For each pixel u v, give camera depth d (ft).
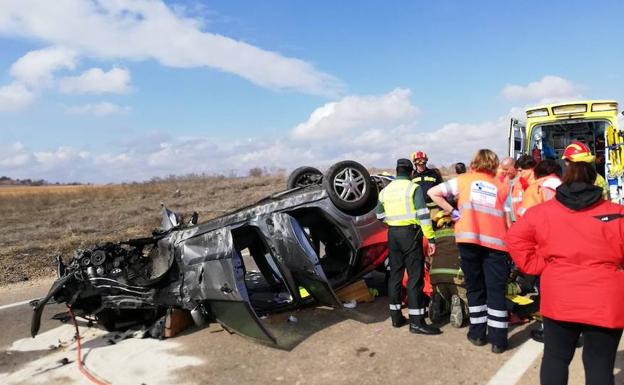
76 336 18.70
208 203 66.59
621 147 25.71
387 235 19.01
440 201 16.11
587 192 9.86
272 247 18.85
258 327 16.34
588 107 29.71
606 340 9.59
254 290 23.20
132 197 90.63
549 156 32.58
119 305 18.58
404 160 18.01
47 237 46.44
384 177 22.40
